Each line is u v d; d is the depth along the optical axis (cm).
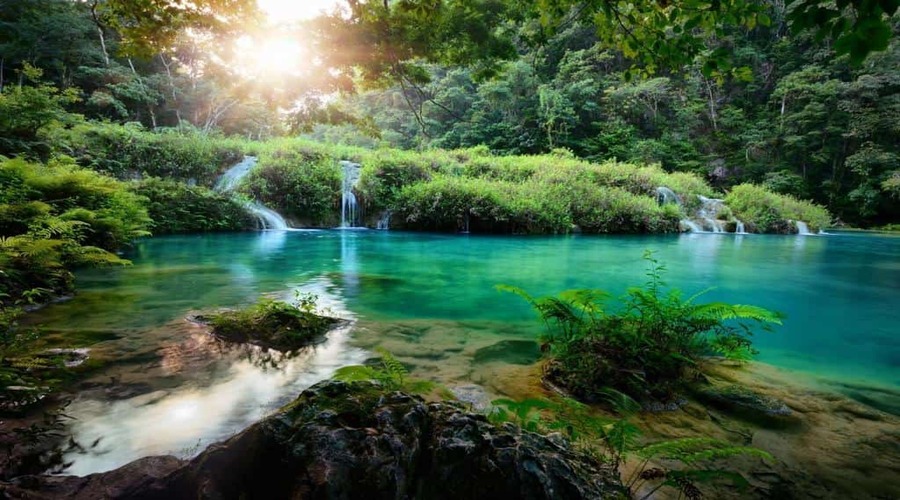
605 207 1906
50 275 571
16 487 149
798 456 221
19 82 2111
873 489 194
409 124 4200
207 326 431
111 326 429
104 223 896
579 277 802
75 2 2383
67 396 270
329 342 398
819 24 150
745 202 2203
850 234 2155
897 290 740
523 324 480
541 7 378
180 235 1428
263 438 148
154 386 289
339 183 1927
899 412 288
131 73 2598
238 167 1889
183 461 180
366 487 135
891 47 2930
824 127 3075
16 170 882
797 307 624
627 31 301
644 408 273
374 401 168
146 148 1689
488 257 1071
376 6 443
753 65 3738
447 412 170
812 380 344
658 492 178
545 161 2419
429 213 1794
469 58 529
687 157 3369
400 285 700
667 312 350
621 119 3550
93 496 152
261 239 1387
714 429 250
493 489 144
